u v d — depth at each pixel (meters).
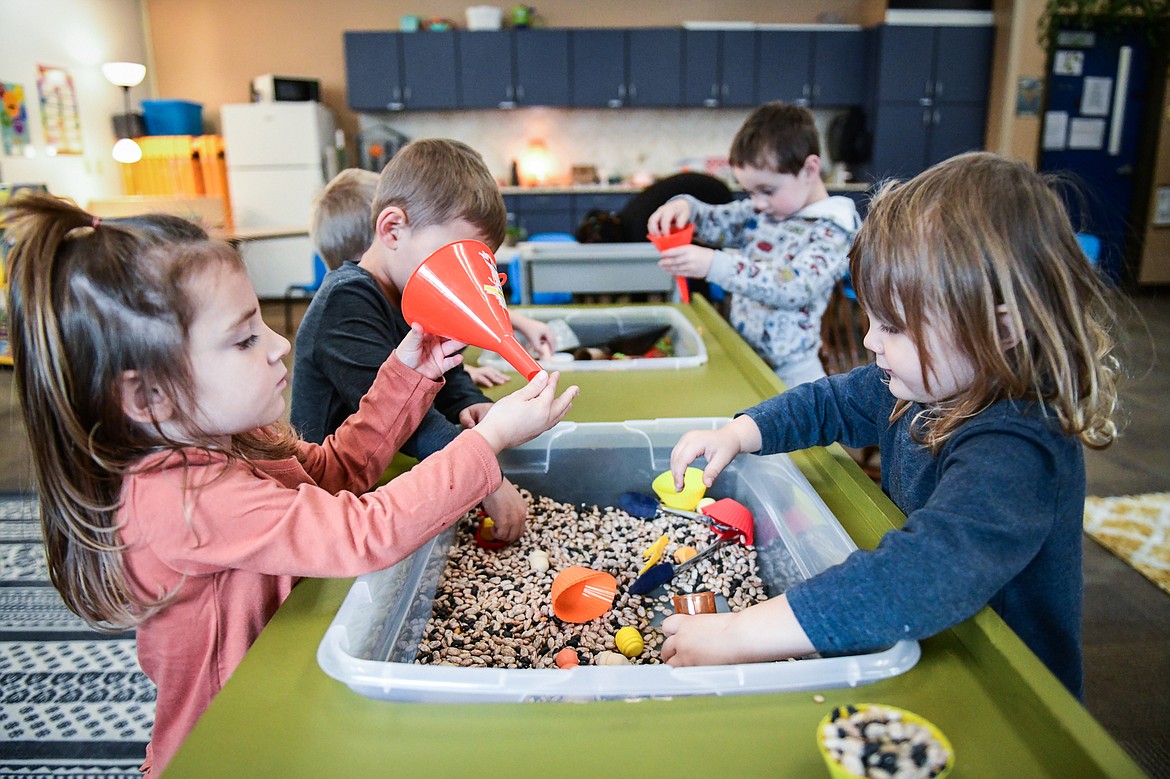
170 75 6.45
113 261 0.56
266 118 5.85
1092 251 2.38
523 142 6.65
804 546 0.79
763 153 1.69
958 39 5.95
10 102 4.84
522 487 1.08
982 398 0.61
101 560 0.61
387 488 0.64
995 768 0.45
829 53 6.16
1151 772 1.34
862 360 2.61
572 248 2.43
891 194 0.65
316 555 0.60
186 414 0.60
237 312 0.61
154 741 0.67
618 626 0.85
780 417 0.88
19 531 2.36
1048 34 5.72
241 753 0.48
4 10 4.82
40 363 0.57
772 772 0.46
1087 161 6.09
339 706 0.52
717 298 2.66
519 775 0.46
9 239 0.57
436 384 0.89
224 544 0.59
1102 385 0.63
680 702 0.52
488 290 0.76
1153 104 5.94
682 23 6.48
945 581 0.52
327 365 1.04
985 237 0.57
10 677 1.67
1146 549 2.12
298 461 0.79
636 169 6.70
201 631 0.65
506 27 6.40
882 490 0.88
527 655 0.79
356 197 1.45
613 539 1.01
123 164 5.95
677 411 1.13
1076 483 0.62
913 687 0.52
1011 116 5.88
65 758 1.43
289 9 6.38
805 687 0.52
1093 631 1.75
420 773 0.46
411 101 6.23
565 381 1.30
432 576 0.88
